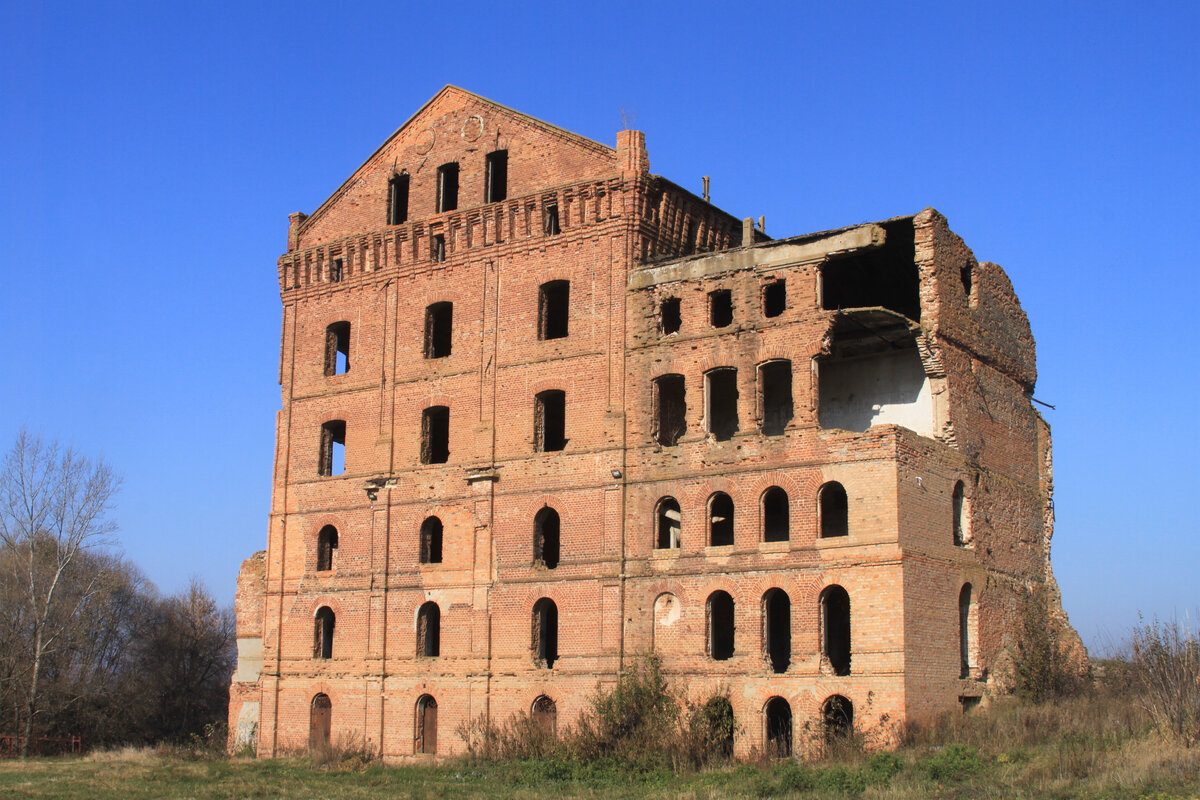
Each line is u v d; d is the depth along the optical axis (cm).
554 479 4688
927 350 4291
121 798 3869
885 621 3916
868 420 4578
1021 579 4741
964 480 4388
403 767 4612
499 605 4734
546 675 4566
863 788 3341
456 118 5275
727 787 3525
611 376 4628
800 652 4056
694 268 4528
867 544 3991
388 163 5447
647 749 4034
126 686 8206
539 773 4016
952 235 4472
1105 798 2942
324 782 4219
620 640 4419
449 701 4784
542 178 4975
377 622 5025
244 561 5784
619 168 4753
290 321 5603
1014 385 4934
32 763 5422
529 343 4859
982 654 4316
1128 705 3962
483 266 5044
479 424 4919
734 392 4731
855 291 4809
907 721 3834
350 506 5222
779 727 4203
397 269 5291
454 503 4925
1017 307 5044
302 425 5459
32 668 6981
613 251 4722
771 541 4366
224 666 9250
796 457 4184
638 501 4491
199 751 5469
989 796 3048
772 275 4372
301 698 5191
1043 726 3791
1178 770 3108
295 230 5675
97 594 8138
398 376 5197
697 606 4288
